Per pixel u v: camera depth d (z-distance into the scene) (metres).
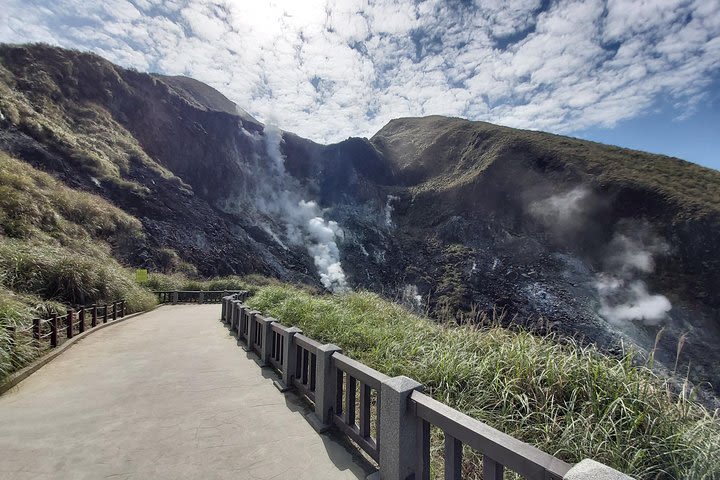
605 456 3.10
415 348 5.72
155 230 32.81
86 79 45.19
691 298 47.09
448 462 2.46
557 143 82.31
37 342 6.73
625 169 69.31
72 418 4.28
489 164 79.75
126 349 7.87
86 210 22.86
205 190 54.44
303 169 79.00
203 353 7.62
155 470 3.21
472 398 4.21
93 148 36.06
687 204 56.03
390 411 2.95
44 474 3.11
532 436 3.59
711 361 35.19
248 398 5.03
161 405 4.73
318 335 7.25
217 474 3.18
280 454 3.55
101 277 12.23
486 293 55.50
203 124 61.31
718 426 3.11
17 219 14.59
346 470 3.29
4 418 4.24
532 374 4.19
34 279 9.66
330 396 4.16
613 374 3.82
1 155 20.11
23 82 37.09
